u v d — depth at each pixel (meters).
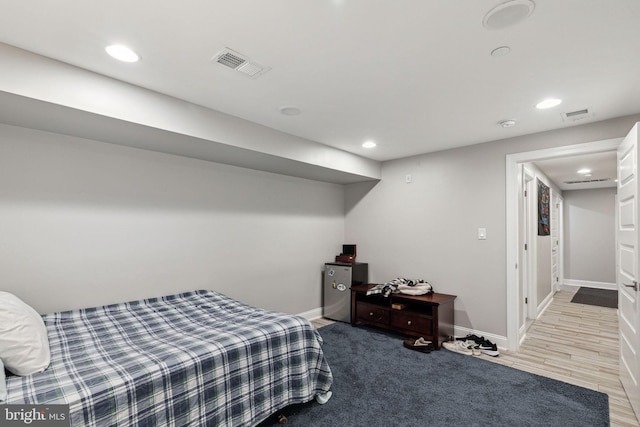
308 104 2.53
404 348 3.34
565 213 7.43
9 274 2.23
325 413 2.18
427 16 1.47
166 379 1.55
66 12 1.43
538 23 1.50
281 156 3.19
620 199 2.58
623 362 2.50
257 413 1.92
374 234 4.59
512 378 2.69
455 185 3.78
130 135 2.47
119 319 2.39
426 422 2.09
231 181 3.57
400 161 4.30
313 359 2.29
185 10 1.42
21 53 1.75
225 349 1.81
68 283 2.46
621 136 2.74
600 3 1.36
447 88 2.23
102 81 2.04
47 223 2.38
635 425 2.06
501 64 1.90
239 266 3.63
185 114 2.46
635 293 2.15
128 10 1.42
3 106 1.90
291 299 4.20
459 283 3.71
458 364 2.96
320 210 4.62
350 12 1.44
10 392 1.31
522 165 3.72
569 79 2.08
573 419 2.12
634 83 2.12
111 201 2.69
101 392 1.36
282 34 1.62
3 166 2.21
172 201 3.07
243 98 2.41
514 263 3.33
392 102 2.48
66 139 2.47
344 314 4.26
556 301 5.70
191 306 2.77
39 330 1.71
